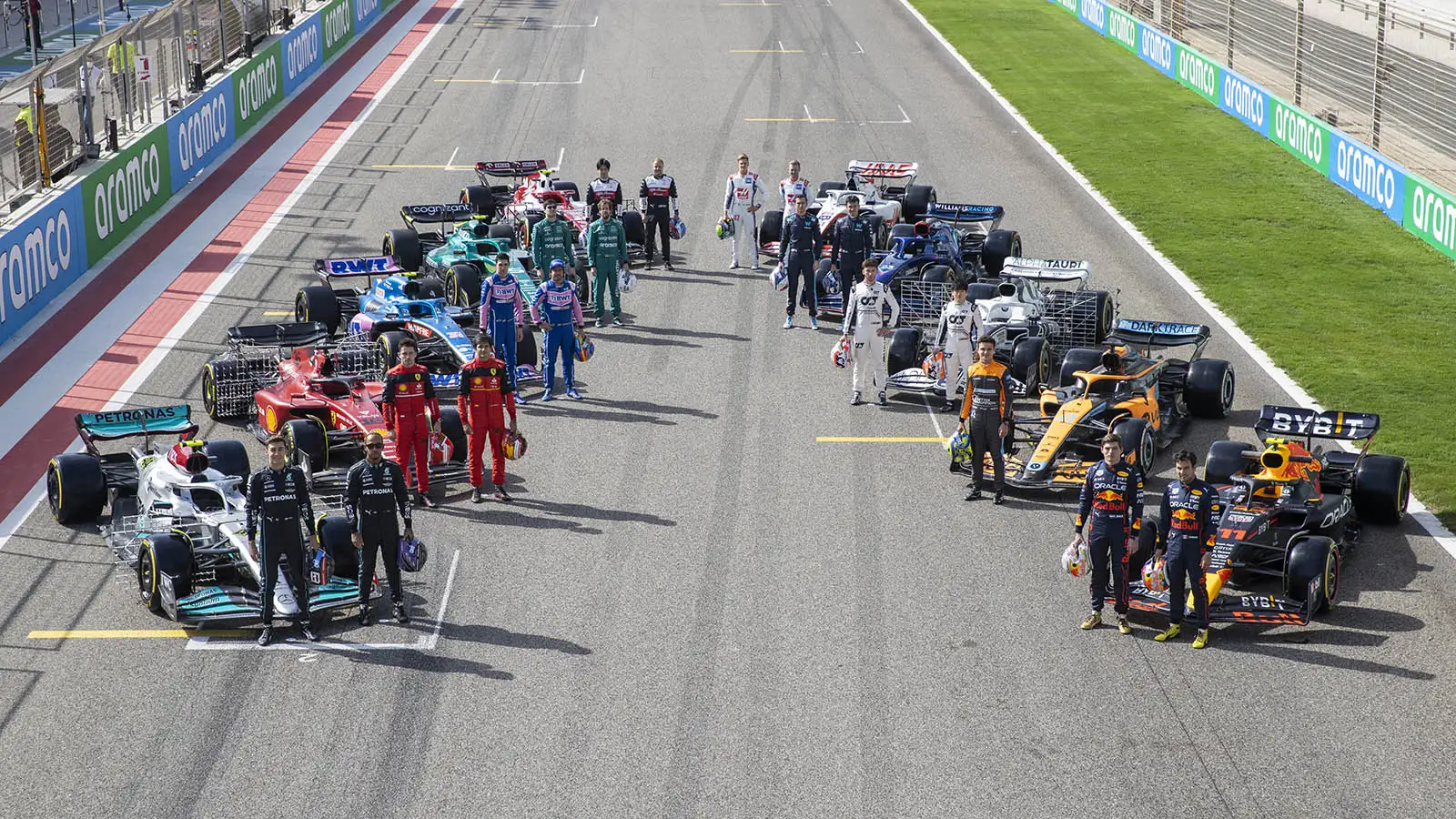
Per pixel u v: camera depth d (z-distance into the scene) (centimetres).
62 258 4481
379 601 2588
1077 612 2552
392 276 4081
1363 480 2816
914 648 2422
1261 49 7775
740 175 4684
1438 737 2155
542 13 9294
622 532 2856
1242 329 4131
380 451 2445
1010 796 2019
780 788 2039
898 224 4550
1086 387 3200
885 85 7506
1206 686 2303
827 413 3519
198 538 2641
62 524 2908
